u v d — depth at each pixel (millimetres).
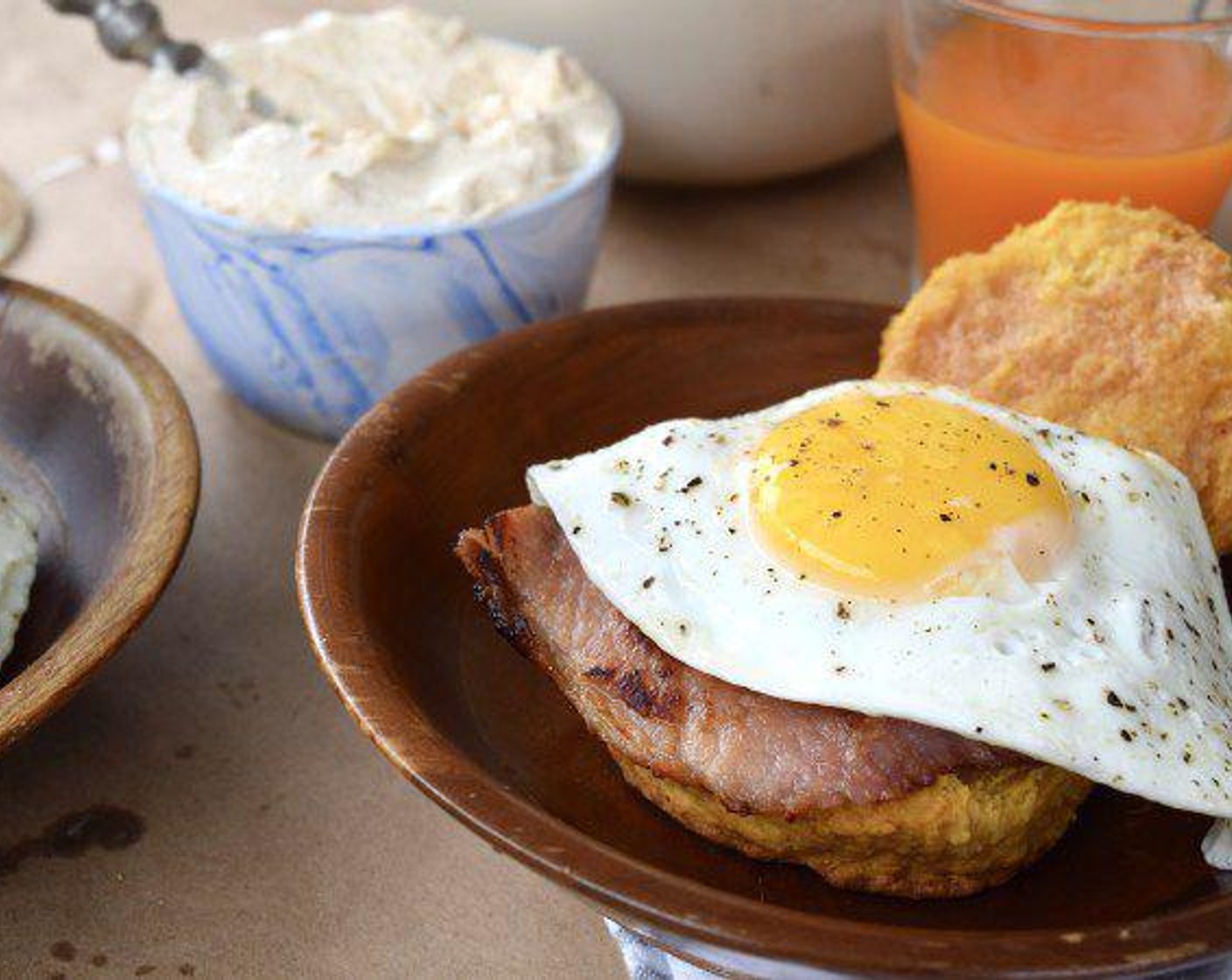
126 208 459
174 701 323
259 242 337
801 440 280
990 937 236
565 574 283
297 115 364
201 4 549
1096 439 294
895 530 266
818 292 421
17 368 339
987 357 332
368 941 286
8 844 297
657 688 270
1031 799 263
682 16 389
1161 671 264
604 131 368
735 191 460
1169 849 276
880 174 474
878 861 268
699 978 270
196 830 301
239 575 349
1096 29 343
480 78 376
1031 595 266
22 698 268
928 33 365
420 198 347
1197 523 291
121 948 283
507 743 290
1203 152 352
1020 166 355
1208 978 263
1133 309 328
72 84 524
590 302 414
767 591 268
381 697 263
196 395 395
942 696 256
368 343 355
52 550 323
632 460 286
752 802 261
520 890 295
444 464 315
